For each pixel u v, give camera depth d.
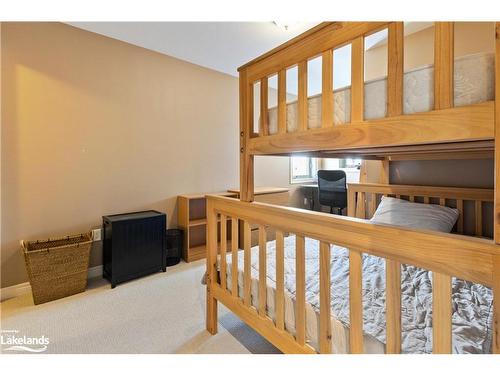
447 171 2.16
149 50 2.88
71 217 2.43
